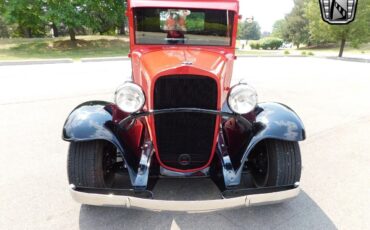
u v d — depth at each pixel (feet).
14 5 71.05
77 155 9.59
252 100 9.50
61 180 12.32
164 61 10.49
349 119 21.66
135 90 9.15
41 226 9.65
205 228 9.76
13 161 13.85
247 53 83.41
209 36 12.82
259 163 11.20
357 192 12.03
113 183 11.16
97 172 9.68
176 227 9.78
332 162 14.62
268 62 62.39
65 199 11.05
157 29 12.68
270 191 9.37
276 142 10.07
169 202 8.39
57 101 23.98
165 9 12.33
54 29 100.27
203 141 10.02
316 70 50.55
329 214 10.61
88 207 10.63
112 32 97.45
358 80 40.14
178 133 9.89
